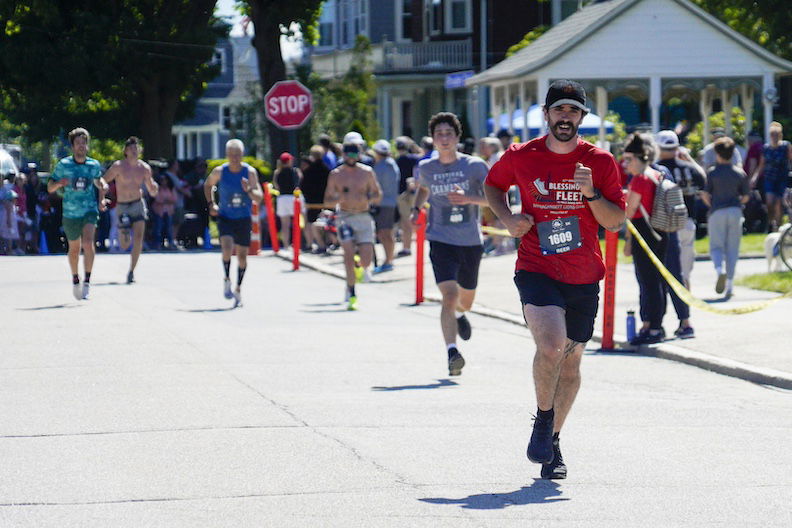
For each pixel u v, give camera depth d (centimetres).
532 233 1798
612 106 10269
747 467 1861
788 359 2869
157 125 9975
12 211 6525
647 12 7138
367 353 3075
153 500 1652
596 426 2181
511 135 5897
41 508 1611
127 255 6338
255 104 11188
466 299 2847
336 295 4581
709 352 3005
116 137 11762
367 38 11912
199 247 7394
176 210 7050
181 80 9869
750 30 9212
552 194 1767
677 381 2734
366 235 4191
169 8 9631
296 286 4897
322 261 5847
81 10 9312
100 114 11606
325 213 6181
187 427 2120
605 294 3234
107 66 9088
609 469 1844
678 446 2014
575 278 1784
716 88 7369
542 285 1777
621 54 7175
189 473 1797
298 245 5656
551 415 1761
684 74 7162
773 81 7188
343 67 12506
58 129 11725
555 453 1803
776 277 4328
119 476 1780
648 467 1858
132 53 9231
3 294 4394
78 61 8981
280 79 8950
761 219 5938
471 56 11581
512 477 1789
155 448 1959
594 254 1797
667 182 3164
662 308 3181
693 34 7156
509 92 7838
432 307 4216
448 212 2769
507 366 2906
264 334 3409
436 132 2761
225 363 2867
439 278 2753
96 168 4178
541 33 10500
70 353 3005
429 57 11719
